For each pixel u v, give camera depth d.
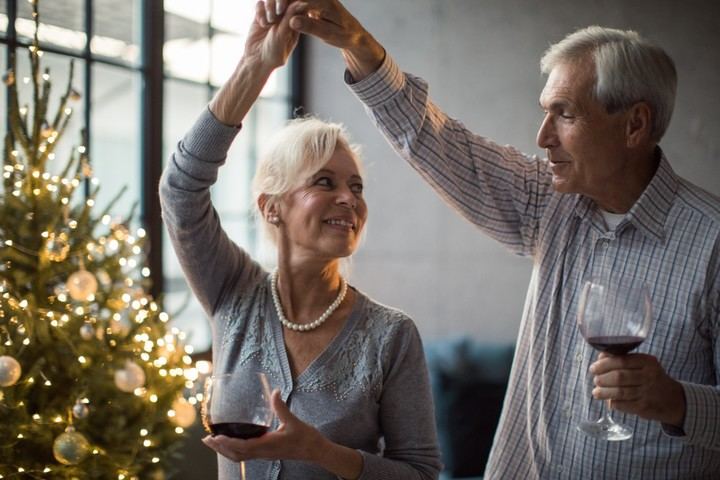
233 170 4.96
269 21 1.68
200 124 1.69
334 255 1.67
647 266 1.78
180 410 2.29
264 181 1.72
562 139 1.77
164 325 2.57
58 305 2.25
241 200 5.02
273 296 1.75
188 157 1.69
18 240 2.27
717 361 1.69
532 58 4.77
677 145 4.43
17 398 2.03
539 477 1.88
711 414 1.55
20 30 3.59
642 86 1.70
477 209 2.03
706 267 1.71
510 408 1.97
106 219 2.61
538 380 1.88
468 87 4.93
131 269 2.66
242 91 1.68
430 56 5.01
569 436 1.83
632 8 4.52
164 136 4.38
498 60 4.85
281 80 5.32
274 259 1.81
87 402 2.05
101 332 2.24
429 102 1.98
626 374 1.49
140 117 4.25
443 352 4.30
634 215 1.77
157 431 2.32
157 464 2.30
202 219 1.74
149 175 4.27
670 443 1.72
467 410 3.91
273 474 1.62
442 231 4.99
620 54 1.70
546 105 1.78
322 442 1.46
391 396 1.68
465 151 2.01
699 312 1.72
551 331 1.87
